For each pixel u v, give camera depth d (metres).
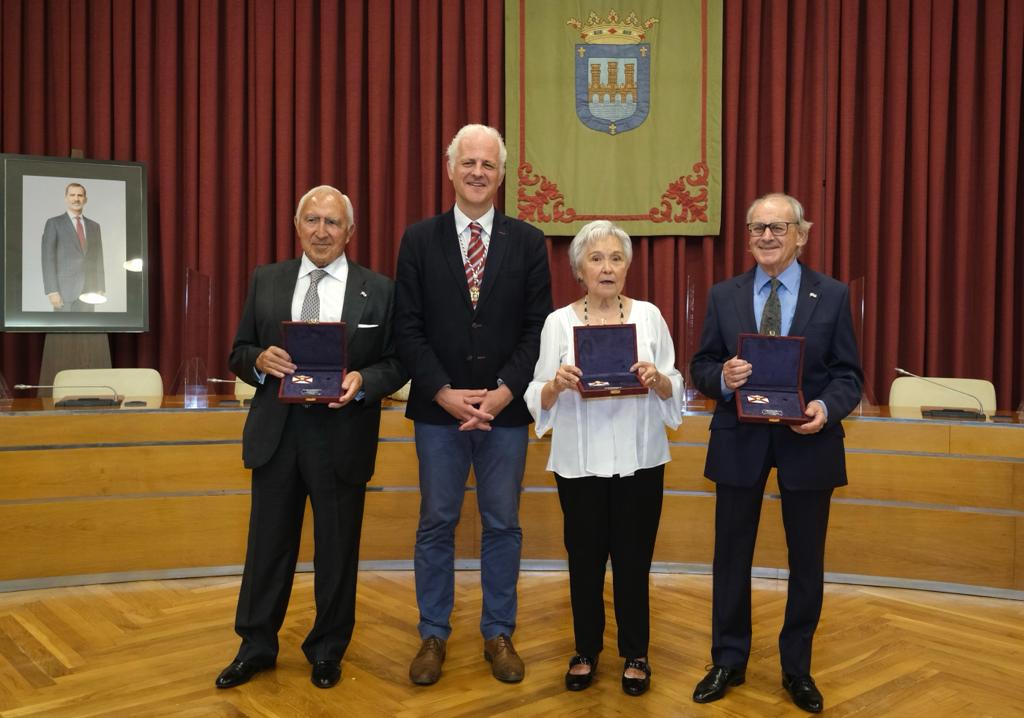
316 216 2.47
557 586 3.52
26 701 2.36
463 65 5.36
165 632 2.92
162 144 5.28
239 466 3.60
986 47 5.20
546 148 5.29
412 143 5.38
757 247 2.37
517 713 2.31
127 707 2.33
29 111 5.22
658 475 2.42
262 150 5.32
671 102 5.27
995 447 3.37
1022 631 2.98
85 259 4.89
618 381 2.28
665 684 2.51
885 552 3.50
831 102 5.25
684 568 3.70
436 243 2.57
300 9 5.29
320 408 2.47
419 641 2.85
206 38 5.28
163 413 3.52
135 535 3.49
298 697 2.40
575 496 2.41
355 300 2.54
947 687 2.49
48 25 5.25
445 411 2.53
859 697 2.41
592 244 2.42
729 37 5.23
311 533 3.68
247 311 2.58
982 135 5.25
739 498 2.39
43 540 3.38
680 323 5.34
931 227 5.26
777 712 2.32
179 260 5.39
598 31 5.27
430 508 2.56
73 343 4.91
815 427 2.21
